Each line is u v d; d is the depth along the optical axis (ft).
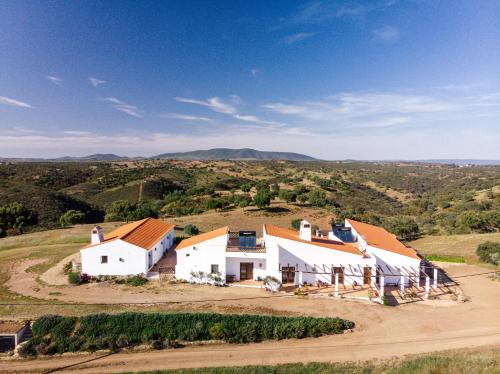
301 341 78.59
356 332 81.66
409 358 69.41
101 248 114.83
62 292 103.40
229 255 110.32
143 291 104.22
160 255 133.28
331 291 104.47
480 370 61.72
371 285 108.58
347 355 72.18
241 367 68.18
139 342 78.23
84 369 69.00
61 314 87.04
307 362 69.82
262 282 110.73
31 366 70.33
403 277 105.29
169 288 106.73
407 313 91.45
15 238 182.29
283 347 76.23
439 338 78.79
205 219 230.68
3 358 73.10
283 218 231.71
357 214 248.32
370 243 115.65
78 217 224.33
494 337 79.00
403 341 77.56
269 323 81.61
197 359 71.97
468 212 229.04
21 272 123.03
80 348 76.02
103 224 215.72
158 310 90.27
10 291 104.47
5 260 138.10
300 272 107.04
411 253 117.60
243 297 99.71
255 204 254.88
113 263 115.14
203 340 79.51
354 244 124.77
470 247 163.94
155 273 116.67
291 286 108.27
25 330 80.53
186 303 95.04
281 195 277.64
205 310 90.58
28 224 216.95
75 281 109.91
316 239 123.54
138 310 90.22
